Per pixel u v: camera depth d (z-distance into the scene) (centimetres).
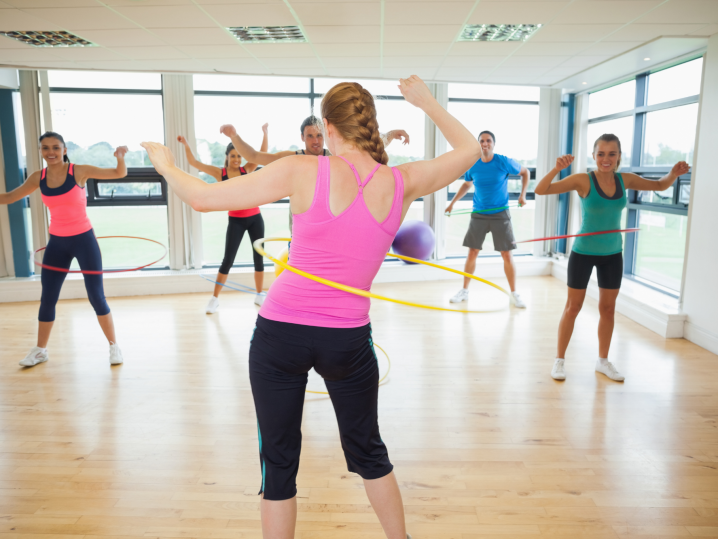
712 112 402
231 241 515
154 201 650
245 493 218
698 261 415
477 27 398
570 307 336
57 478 230
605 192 318
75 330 465
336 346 128
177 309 536
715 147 397
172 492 219
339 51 461
